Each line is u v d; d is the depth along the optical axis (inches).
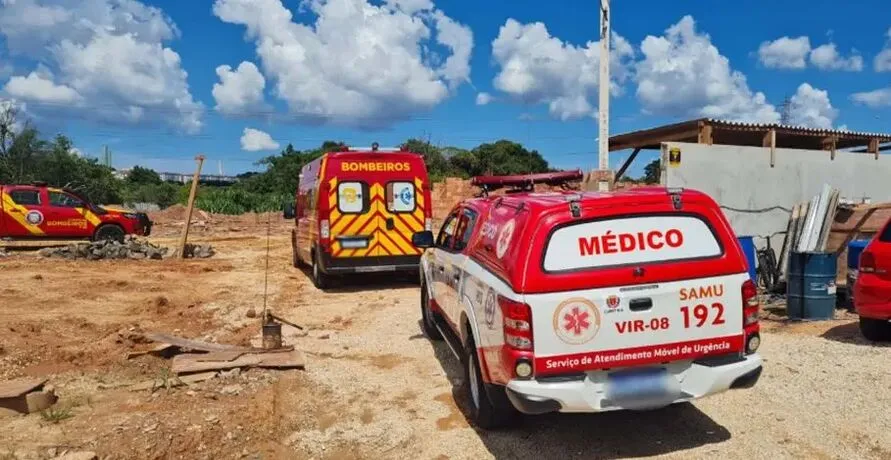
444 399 239.3
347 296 472.7
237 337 337.4
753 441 193.3
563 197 187.9
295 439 204.5
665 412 217.6
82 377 262.2
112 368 275.1
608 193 188.4
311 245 520.7
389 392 248.2
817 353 281.3
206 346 296.4
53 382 254.8
